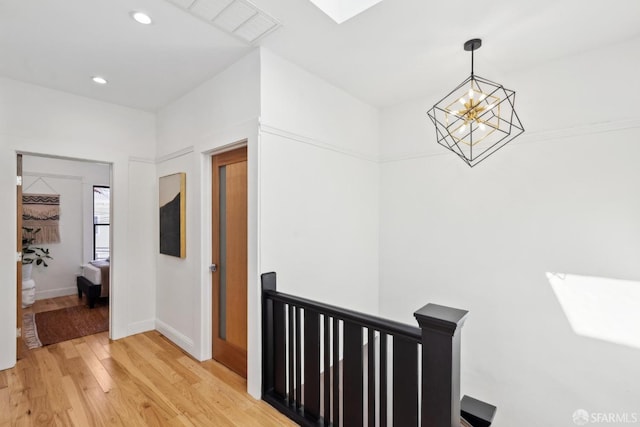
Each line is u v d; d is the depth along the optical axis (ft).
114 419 6.48
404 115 10.96
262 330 7.23
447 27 6.72
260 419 6.57
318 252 8.93
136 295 11.23
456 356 4.43
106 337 10.87
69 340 10.59
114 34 6.92
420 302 10.53
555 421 7.89
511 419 8.56
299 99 8.34
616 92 7.23
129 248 11.07
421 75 8.95
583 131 7.61
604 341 7.29
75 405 6.93
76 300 16.17
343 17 6.45
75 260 17.92
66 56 7.80
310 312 6.51
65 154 9.78
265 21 6.46
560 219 7.93
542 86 8.22
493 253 9.00
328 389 6.16
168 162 10.98
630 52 7.07
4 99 8.77
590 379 7.45
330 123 9.39
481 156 9.23
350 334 5.80
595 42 7.23
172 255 10.42
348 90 9.95
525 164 8.46
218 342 9.12
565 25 6.62
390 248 11.34
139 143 11.41
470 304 9.40
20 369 8.52
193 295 9.48
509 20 6.46
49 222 16.93
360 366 5.68
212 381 8.03
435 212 10.20
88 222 18.42
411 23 6.56
